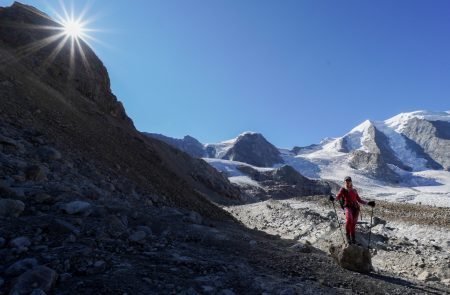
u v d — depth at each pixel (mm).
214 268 7727
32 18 40500
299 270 9227
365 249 10992
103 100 45312
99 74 45812
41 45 38156
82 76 41594
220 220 22078
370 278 9867
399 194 154125
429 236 22328
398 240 20703
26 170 11766
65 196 10234
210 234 10992
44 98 25844
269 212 30766
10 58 31656
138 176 21688
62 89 35438
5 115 17656
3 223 7746
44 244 7191
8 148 13711
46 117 21734
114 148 25688
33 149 15000
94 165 18016
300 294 7195
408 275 14758
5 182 10078
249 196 102500
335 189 171875
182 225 11414
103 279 6203
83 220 8859
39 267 5789
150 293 6039
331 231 21766
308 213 28750
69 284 5875
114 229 8914
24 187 10352
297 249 12461
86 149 20359
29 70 32906
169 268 7305
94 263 6715
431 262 15906
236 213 33625
